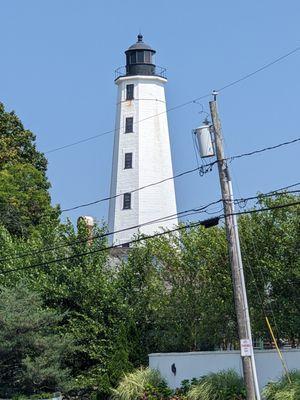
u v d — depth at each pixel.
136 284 29.91
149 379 26.67
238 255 21.39
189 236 28.92
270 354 23.69
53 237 31.23
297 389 21.28
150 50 61.97
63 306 30.27
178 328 28.50
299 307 25.91
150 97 61.12
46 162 47.72
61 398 27.86
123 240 58.44
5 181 42.22
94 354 28.86
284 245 25.94
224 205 21.67
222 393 23.58
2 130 46.31
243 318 21.00
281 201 26.17
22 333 27.31
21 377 27.28
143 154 59.75
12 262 31.16
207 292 27.97
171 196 60.22
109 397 28.23
